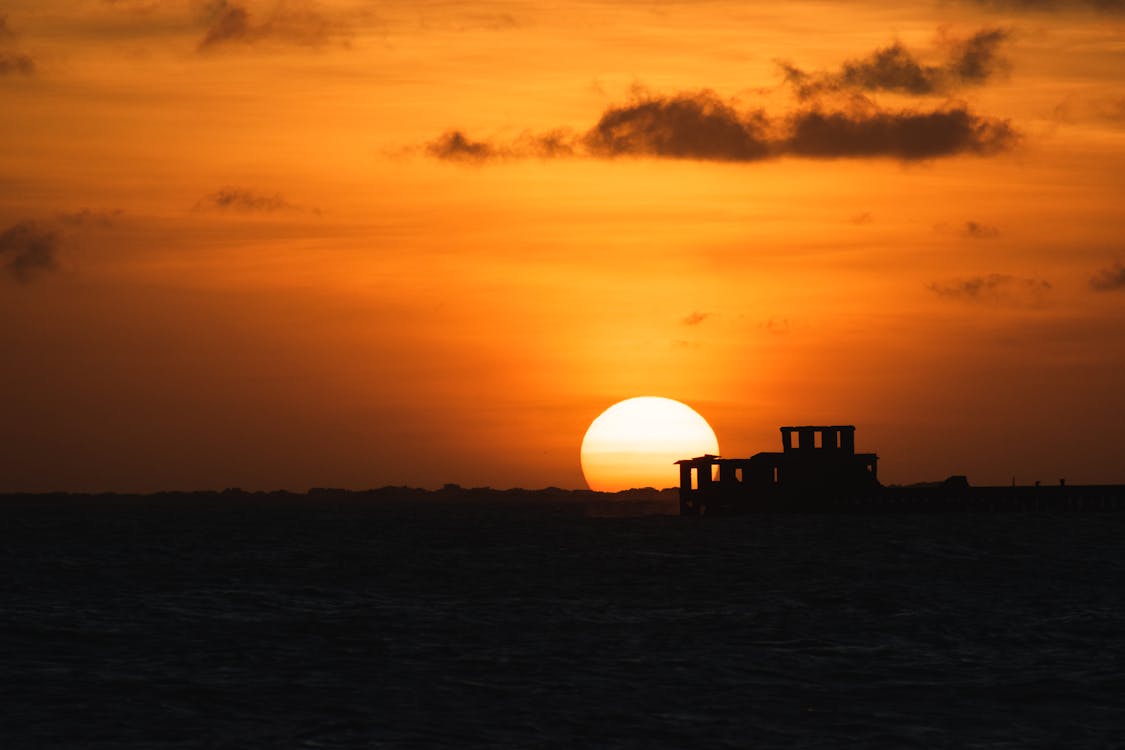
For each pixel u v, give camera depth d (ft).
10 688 538.06
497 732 458.91
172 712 492.13
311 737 452.35
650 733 456.04
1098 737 449.06
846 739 446.60
